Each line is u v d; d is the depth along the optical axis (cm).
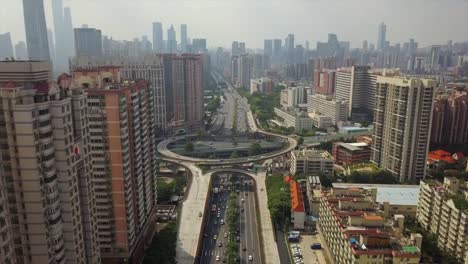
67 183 15838
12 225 15238
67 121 15600
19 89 14150
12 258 12850
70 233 16462
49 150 14962
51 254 15788
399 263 18162
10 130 14225
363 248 18438
